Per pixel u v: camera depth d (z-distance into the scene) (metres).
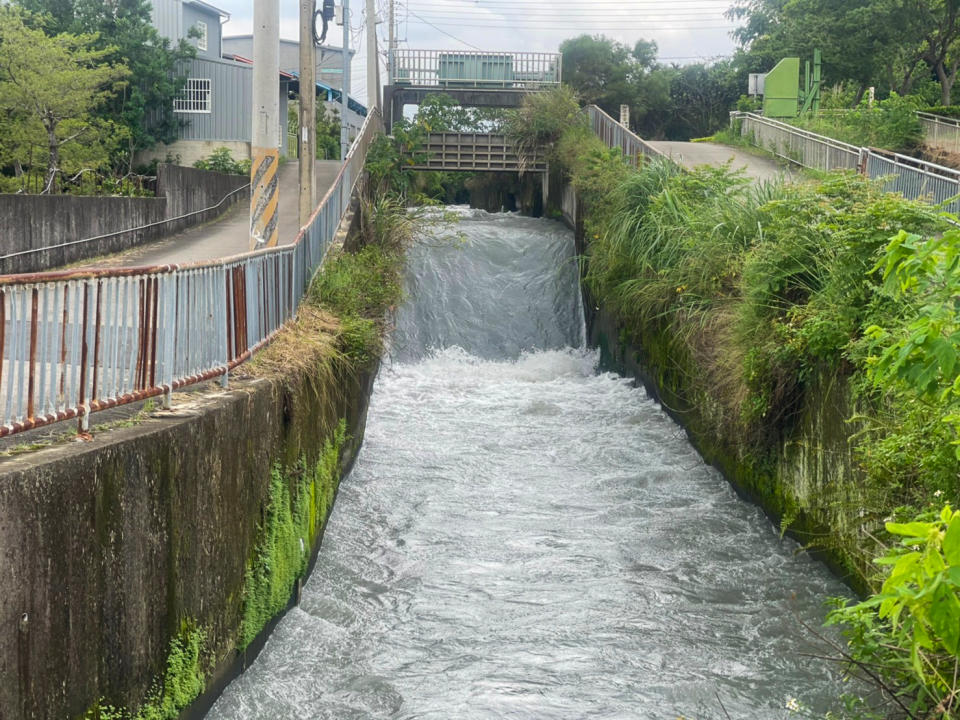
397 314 22.11
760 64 54.12
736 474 13.24
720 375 13.54
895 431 8.08
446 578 10.39
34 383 5.41
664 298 16.69
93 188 28.39
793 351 11.05
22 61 27.58
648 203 18.81
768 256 12.18
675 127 57.88
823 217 12.02
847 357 9.62
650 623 9.36
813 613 9.55
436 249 24.84
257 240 14.02
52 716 4.91
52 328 5.63
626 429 16.36
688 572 10.62
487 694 7.93
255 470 8.10
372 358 14.91
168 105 34.75
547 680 8.21
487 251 25.17
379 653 8.70
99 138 31.16
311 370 10.32
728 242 14.69
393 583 10.30
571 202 28.53
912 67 47.94
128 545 5.69
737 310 13.12
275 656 8.36
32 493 4.74
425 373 20.47
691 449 15.18
